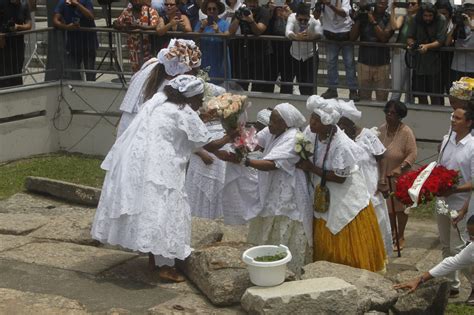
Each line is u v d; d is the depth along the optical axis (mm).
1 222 9539
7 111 15227
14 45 15289
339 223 8250
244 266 7398
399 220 10930
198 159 10312
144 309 7121
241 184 8633
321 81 14539
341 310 6902
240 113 8141
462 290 9578
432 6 13188
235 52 14664
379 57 13758
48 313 6949
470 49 12961
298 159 8219
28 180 12445
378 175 9617
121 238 7473
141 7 15148
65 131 16109
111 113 15773
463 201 9039
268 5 14742
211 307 7145
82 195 11852
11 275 7863
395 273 9797
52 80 15938
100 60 17328
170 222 7410
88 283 7680
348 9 13977
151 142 7477
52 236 9008
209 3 14820
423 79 13438
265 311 6715
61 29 15789
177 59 8188
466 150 8961
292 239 8359
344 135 8250
